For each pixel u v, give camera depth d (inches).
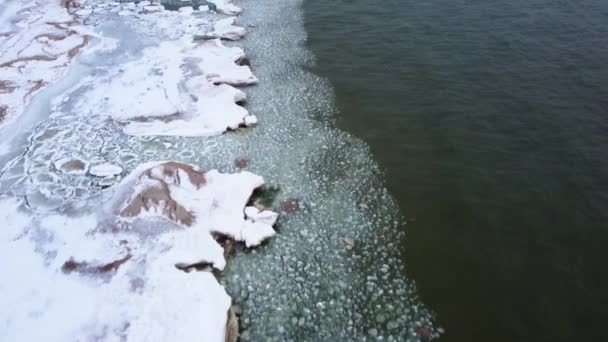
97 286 493.4
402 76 896.3
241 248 564.4
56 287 492.4
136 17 1113.4
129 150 704.4
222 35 1043.3
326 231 589.6
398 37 1026.1
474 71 887.7
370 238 581.0
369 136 753.0
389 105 821.2
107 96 810.8
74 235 549.3
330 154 718.5
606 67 864.3
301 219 605.9
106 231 552.4
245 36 1067.3
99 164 670.5
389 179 668.7
